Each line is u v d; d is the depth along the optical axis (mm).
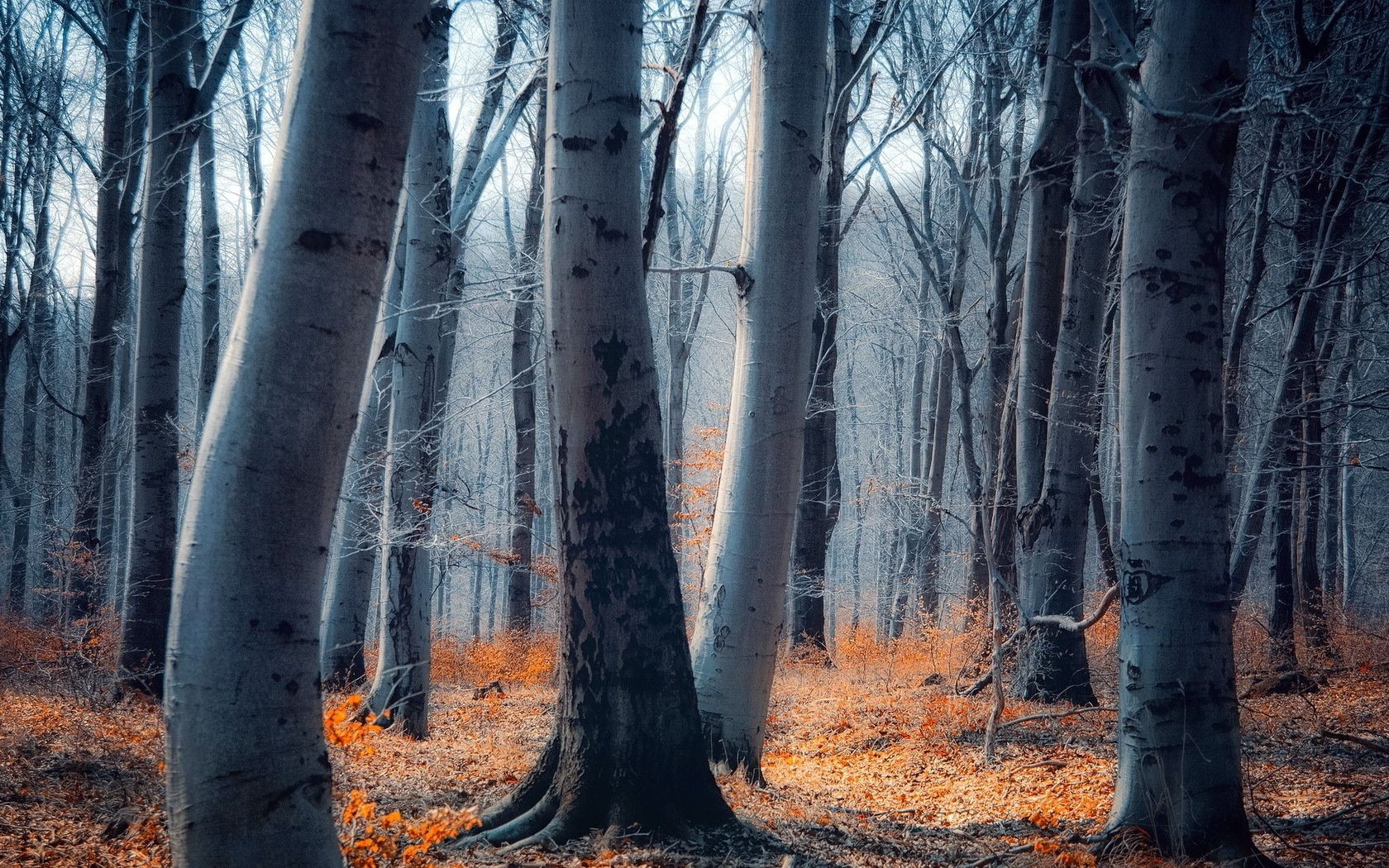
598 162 5820
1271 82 8820
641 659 5793
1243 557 9219
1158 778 5391
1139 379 5547
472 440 52906
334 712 5188
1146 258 5504
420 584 11102
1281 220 10055
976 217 17656
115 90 15992
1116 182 11430
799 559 19500
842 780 9578
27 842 5703
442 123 11094
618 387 5855
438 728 12039
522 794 5910
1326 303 12695
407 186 11000
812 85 7801
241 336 3305
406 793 7266
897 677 16125
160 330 12297
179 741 3188
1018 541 13000
